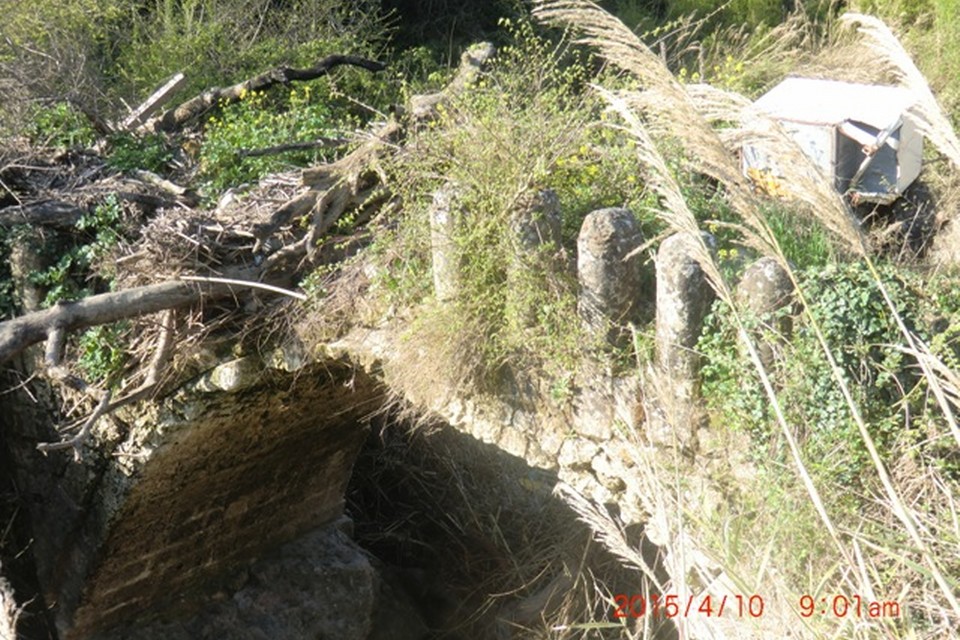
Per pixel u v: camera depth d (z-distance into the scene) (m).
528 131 7.41
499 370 7.01
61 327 7.29
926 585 5.05
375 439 12.39
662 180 4.59
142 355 8.18
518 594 11.49
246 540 10.76
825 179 4.32
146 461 8.48
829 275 6.12
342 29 13.81
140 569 9.85
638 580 10.51
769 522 5.41
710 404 6.27
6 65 10.48
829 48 13.18
